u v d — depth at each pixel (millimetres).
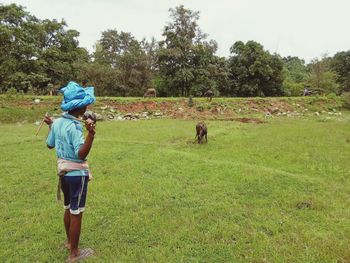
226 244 4746
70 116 4180
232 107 29734
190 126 18844
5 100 24609
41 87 42094
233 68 51062
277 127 18844
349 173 8938
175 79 42875
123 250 4582
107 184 7566
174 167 9086
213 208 6109
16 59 40219
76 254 4355
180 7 43719
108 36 50250
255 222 5516
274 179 8016
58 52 44125
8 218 5766
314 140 14258
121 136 15016
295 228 5277
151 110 26922
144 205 6309
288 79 64438
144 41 46375
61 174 4090
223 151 11836
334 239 4902
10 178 8148
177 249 4605
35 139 13375
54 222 5512
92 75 38375
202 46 43750
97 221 5504
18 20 40469
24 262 4309
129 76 41562
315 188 7469
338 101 40188
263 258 4340
